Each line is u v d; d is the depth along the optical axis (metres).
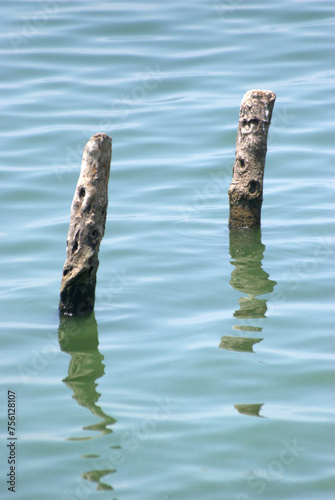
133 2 96.06
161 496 26.23
